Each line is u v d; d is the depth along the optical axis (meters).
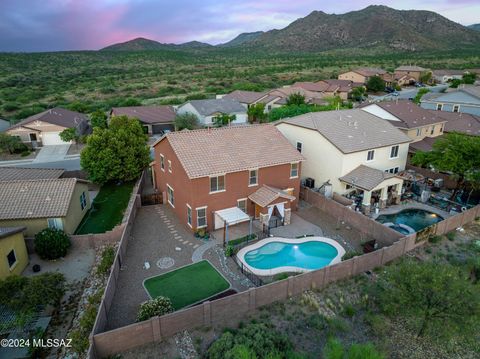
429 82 131.38
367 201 33.34
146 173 44.59
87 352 17.14
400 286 19.61
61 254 26.19
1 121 65.25
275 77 149.12
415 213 34.03
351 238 29.27
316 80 139.12
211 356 16.78
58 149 58.38
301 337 19.09
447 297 18.27
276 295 21.34
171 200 34.72
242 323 19.70
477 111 59.28
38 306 19.39
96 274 24.33
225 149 31.39
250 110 76.06
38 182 29.98
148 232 30.09
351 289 22.86
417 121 49.06
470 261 25.41
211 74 158.00
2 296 18.28
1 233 22.48
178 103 100.69
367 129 39.12
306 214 33.59
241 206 31.69
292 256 27.08
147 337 17.98
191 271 24.73
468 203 35.69
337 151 35.06
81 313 20.73
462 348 19.14
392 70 158.00
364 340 19.27
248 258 26.62
